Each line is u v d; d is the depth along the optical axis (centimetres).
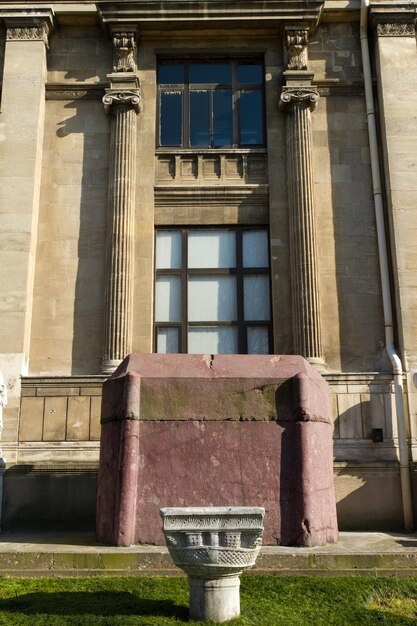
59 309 1606
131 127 1697
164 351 1636
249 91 1795
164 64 1805
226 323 1653
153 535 953
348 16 1766
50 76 1755
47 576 884
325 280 1619
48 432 1480
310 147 1680
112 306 1575
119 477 977
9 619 699
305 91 1697
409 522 1391
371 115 1698
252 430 993
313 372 1068
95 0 1750
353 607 768
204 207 1695
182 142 1764
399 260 1571
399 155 1639
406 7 1738
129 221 1636
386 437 1470
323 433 1034
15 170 1634
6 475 1423
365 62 1731
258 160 1731
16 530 1381
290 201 1656
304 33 1744
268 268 1680
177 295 1672
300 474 972
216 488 970
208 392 1005
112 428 1023
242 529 656
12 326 1538
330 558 907
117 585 823
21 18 1734
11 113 1675
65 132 1719
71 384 1504
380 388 1498
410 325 1533
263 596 784
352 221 1655
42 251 1639
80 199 1675
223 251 1695
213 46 1791
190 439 988
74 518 1402
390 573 897
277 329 1603
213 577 666
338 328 1591
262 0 1725
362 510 1411
